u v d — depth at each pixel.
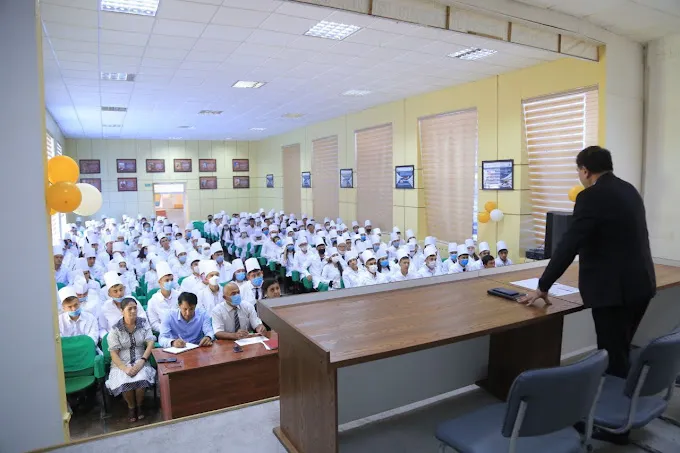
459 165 8.34
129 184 16.78
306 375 2.03
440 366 2.85
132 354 4.11
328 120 12.32
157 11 4.46
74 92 8.15
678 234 4.40
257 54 5.99
